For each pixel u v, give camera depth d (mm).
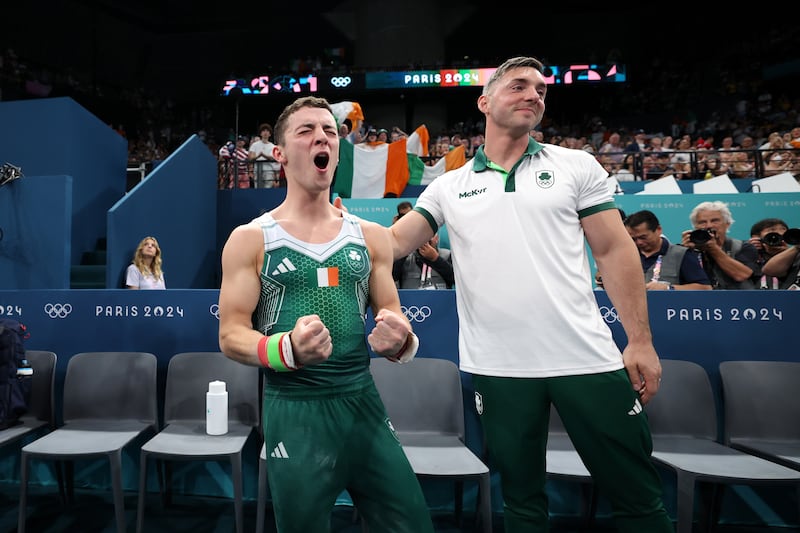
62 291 2799
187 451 2164
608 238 1384
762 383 2275
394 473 1126
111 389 2621
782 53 13531
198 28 16047
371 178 6426
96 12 14438
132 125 14688
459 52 16484
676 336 2414
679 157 7938
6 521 2422
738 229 4793
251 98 14430
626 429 1294
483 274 1395
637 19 16062
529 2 15641
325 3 15078
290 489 1062
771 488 2410
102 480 2781
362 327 1197
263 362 1014
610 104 15969
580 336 1312
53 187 4195
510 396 1345
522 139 1451
